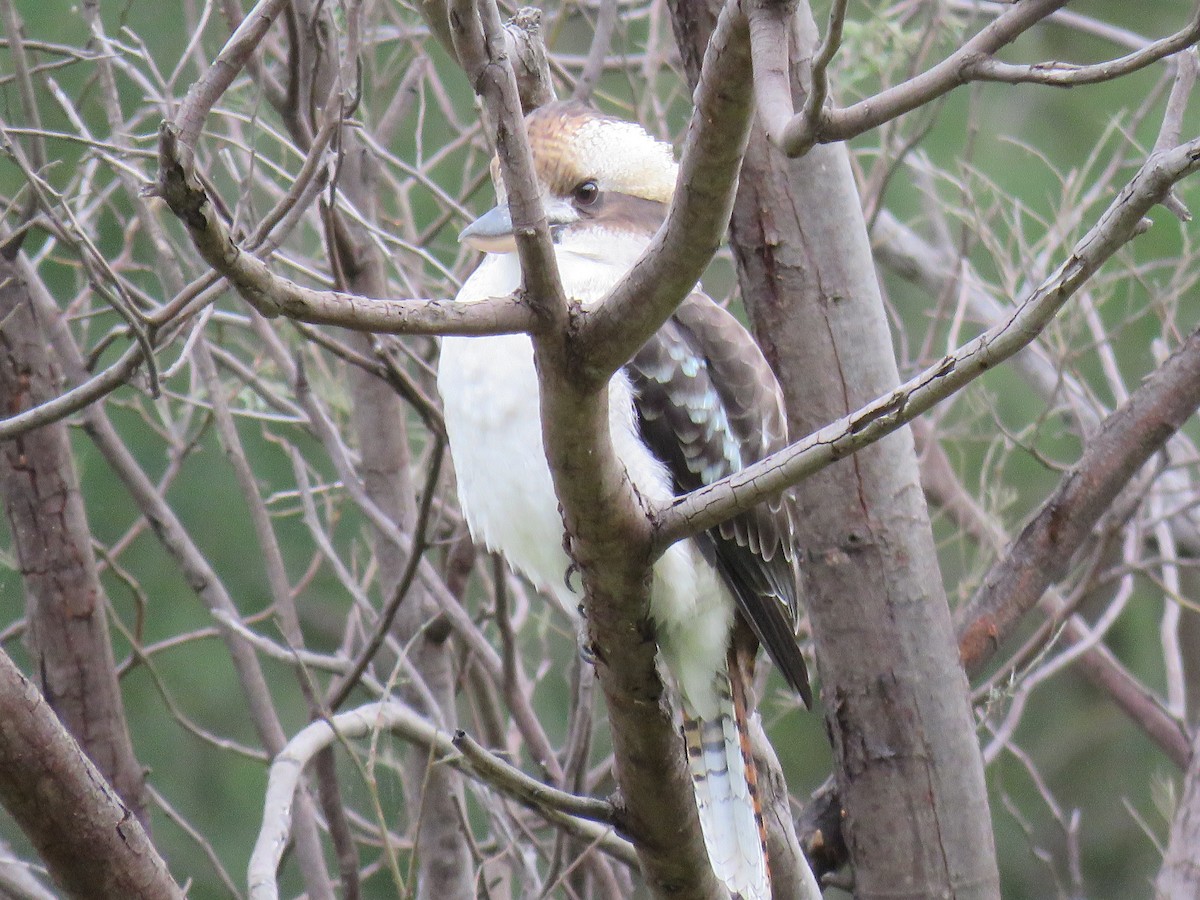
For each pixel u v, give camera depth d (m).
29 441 8.48
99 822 5.32
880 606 7.65
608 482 4.68
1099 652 10.45
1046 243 10.62
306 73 8.11
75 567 8.63
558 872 7.98
